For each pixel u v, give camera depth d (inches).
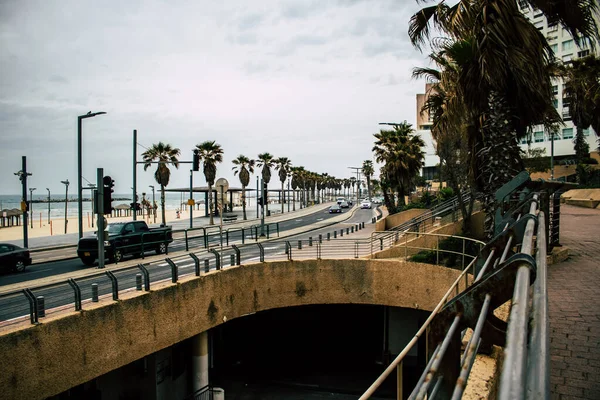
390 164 1679.4
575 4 448.8
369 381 871.1
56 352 415.5
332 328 1098.7
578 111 1344.7
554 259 445.4
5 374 373.7
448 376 120.1
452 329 104.3
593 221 882.8
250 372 917.8
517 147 486.0
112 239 888.3
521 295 79.6
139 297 511.5
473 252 705.6
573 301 305.3
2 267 812.6
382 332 1007.6
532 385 49.4
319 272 783.1
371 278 768.9
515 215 352.8
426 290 701.9
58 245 1327.5
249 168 2615.7
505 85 471.8
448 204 1054.4
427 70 661.3
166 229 1043.3
